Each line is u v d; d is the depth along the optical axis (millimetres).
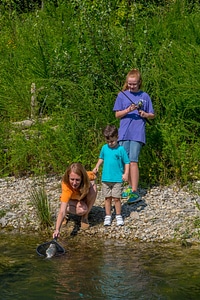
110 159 7691
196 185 8742
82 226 7719
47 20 13812
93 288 5832
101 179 8344
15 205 8539
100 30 10148
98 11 10344
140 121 8234
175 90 9664
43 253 6891
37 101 10945
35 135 9859
